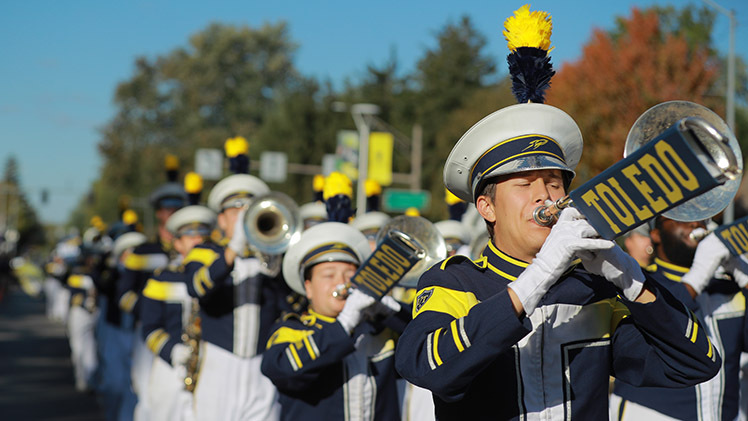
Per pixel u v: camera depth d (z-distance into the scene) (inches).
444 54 3951.8
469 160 217.9
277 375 350.0
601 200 178.1
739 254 339.9
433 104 3846.0
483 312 188.9
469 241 594.6
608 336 213.3
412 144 3644.2
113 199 6254.9
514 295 186.7
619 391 369.1
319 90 4173.2
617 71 1424.7
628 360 213.6
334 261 374.3
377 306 362.0
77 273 1061.8
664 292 202.8
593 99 1434.5
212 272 470.0
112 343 877.8
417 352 200.8
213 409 482.0
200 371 487.8
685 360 202.7
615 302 215.8
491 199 215.2
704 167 160.6
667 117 205.6
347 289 362.3
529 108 211.2
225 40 6151.6
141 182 6141.7
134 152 6200.8
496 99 3107.8
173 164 786.2
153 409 525.3
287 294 495.2
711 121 199.6
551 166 204.8
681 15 1601.9
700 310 365.7
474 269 215.2
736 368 368.5
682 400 356.5
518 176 208.7
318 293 372.5
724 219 758.5
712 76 1457.9
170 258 628.7
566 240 181.6
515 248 210.4
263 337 486.0
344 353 343.3
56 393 987.3
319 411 354.3
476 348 188.7
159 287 537.3
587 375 209.5
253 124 5856.3
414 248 335.0
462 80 3929.6
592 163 1414.9
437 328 203.0
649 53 1438.2
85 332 1014.4
